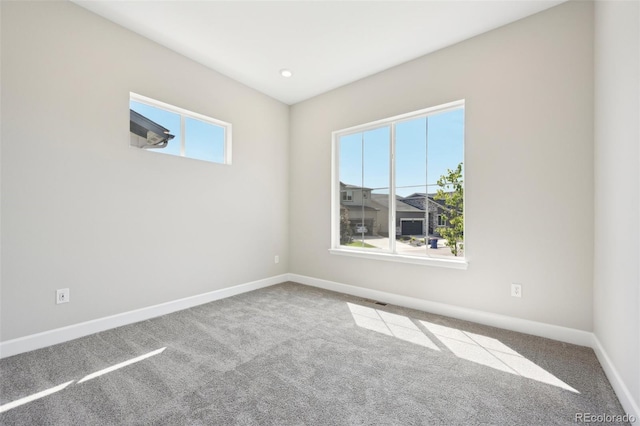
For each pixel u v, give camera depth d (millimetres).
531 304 2307
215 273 3246
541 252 2262
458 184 2777
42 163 2074
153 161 2717
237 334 2303
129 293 2539
